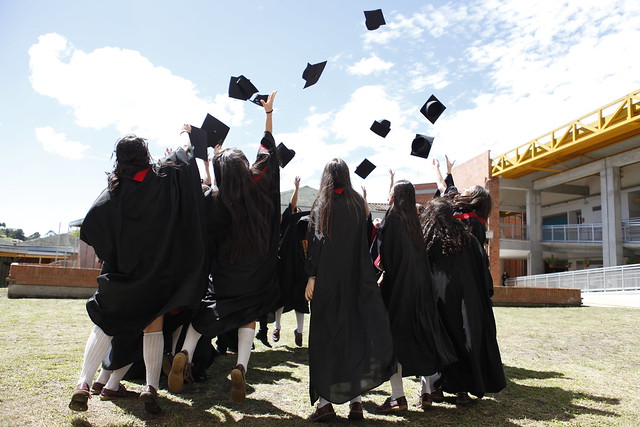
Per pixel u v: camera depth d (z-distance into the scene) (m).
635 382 4.19
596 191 29.25
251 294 3.06
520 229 29.41
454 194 4.02
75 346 4.55
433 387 3.40
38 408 2.73
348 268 3.00
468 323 3.34
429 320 3.22
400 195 3.40
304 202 25.66
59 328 5.62
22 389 3.06
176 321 3.32
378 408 3.19
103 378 3.12
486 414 3.12
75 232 25.06
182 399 3.18
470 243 3.56
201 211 3.04
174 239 2.92
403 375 3.10
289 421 2.83
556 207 33.00
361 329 2.92
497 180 28.20
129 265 2.78
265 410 3.03
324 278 2.95
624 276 18.50
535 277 25.33
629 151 23.22
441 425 2.87
